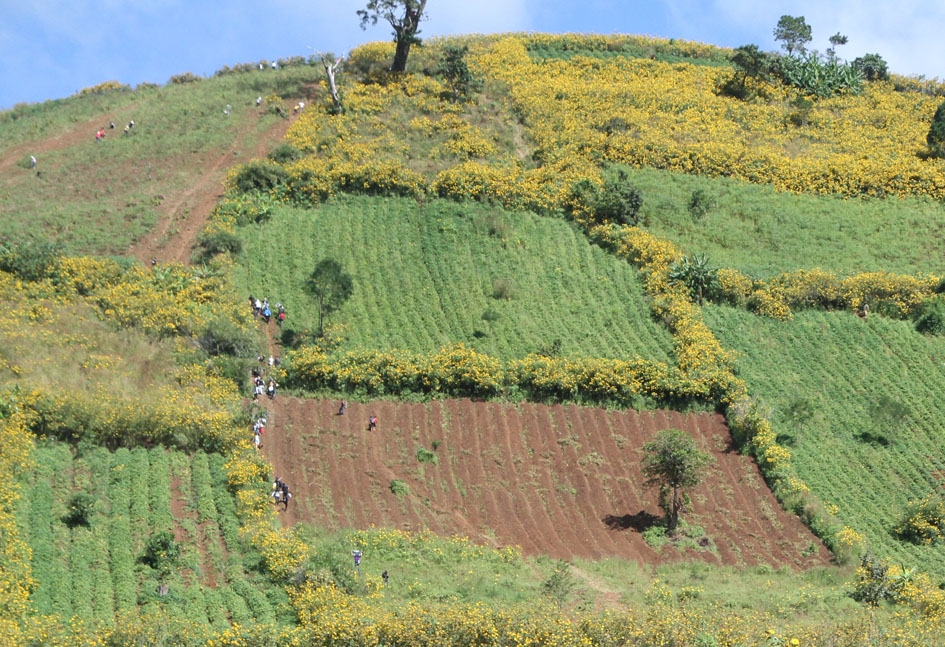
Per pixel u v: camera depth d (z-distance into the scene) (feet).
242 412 169.68
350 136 252.83
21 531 137.49
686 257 213.87
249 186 231.91
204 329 187.62
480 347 192.75
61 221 221.46
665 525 156.56
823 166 253.03
